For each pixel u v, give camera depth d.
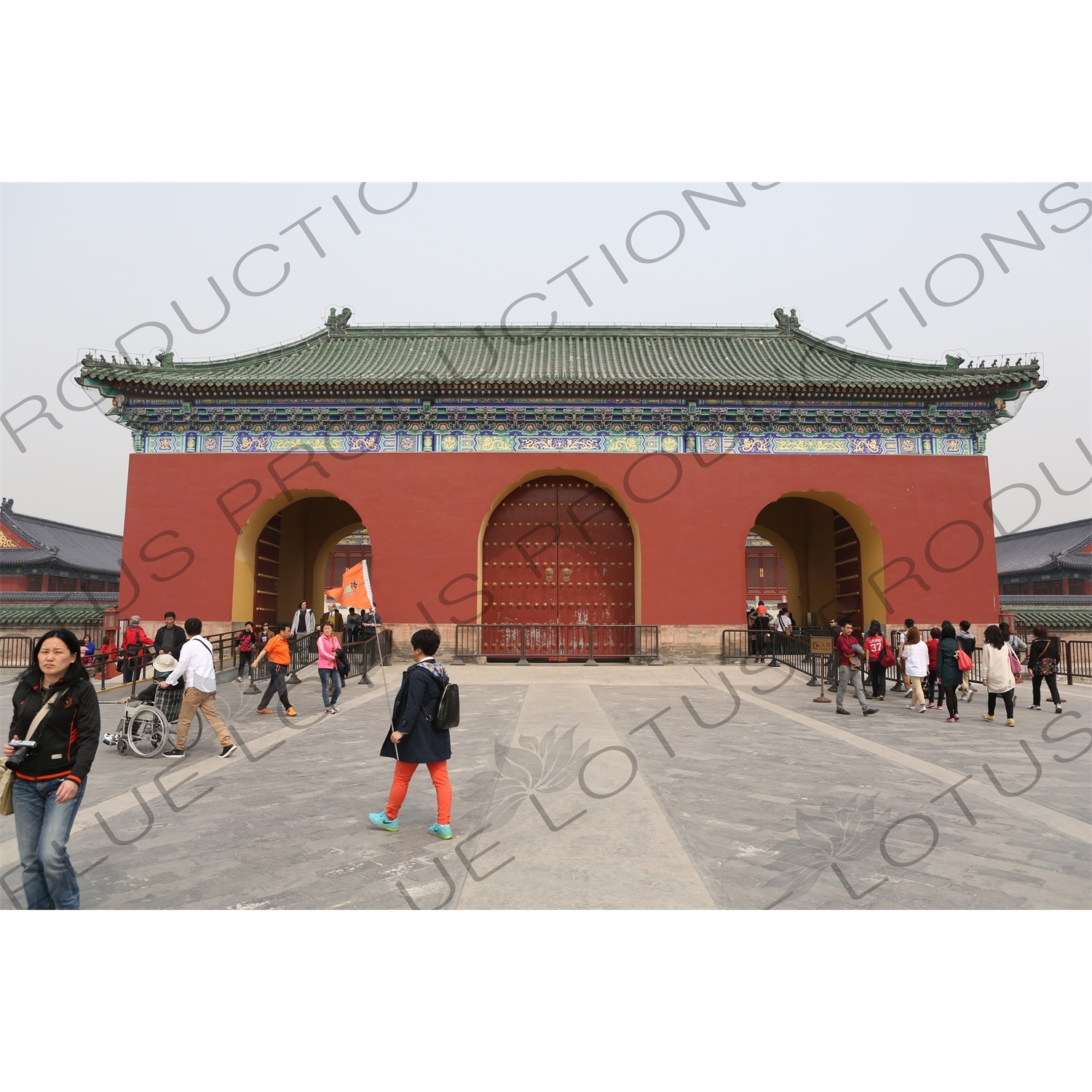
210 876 5.57
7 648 25.36
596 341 29.48
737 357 27.97
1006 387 23.61
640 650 23.59
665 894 5.16
